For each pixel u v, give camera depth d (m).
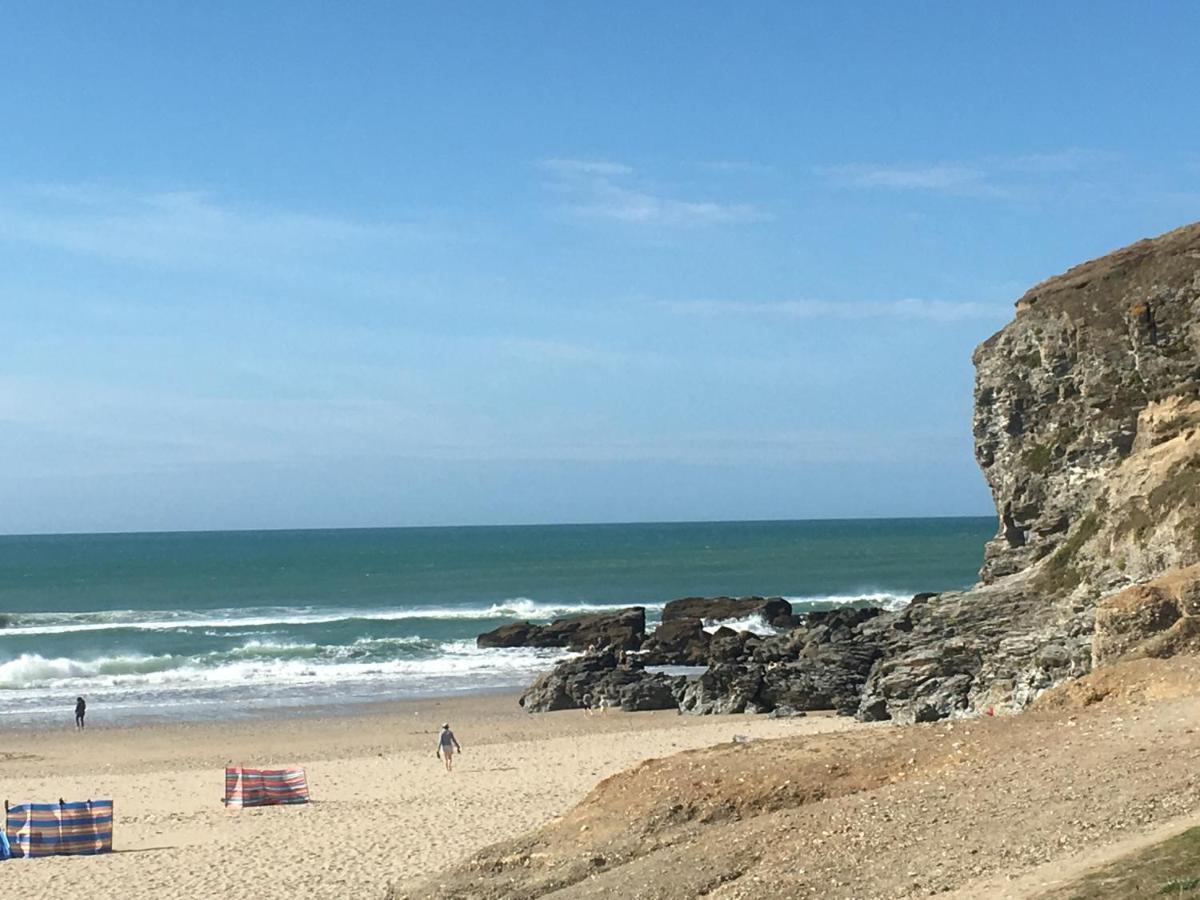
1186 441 38.50
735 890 16.92
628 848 20.12
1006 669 39.44
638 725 50.53
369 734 49.62
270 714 54.91
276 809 34.06
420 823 30.41
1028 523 43.94
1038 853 15.41
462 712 55.25
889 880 15.89
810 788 20.52
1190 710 20.20
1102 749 19.00
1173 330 40.81
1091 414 42.12
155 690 61.78
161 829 31.97
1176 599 29.38
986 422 45.75
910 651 42.75
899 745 21.58
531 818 30.50
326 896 24.11
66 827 29.23
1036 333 44.22
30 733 50.47
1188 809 15.70
